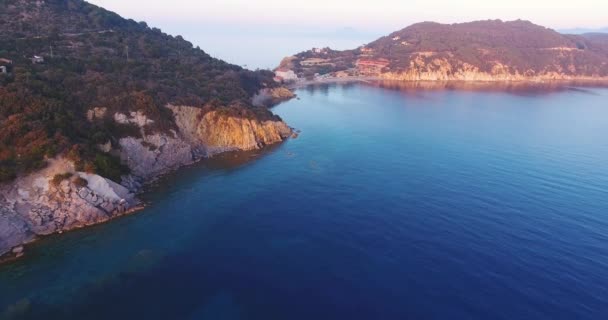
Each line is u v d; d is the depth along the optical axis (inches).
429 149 4702.3
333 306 1953.7
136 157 3732.8
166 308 1951.3
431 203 3112.7
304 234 2650.1
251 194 3334.2
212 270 2256.4
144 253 2421.3
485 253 2402.8
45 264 2313.0
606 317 1872.5
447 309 1927.9
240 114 4965.6
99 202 2888.8
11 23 5457.7
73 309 1948.8
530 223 2773.1
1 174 2684.5
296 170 3946.9
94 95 4008.4
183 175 3786.9
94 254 2416.3
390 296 2022.6
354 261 2331.4
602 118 6855.3
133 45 6604.3
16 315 1911.9
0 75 3607.3
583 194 3284.9
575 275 2183.8
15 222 2568.9
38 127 3031.5
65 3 7253.9
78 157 2987.2
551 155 4448.8
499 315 1886.1
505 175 3750.0
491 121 6476.4
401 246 2487.7
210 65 7381.9
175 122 4407.0
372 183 3563.0
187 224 2805.1
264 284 2128.4
